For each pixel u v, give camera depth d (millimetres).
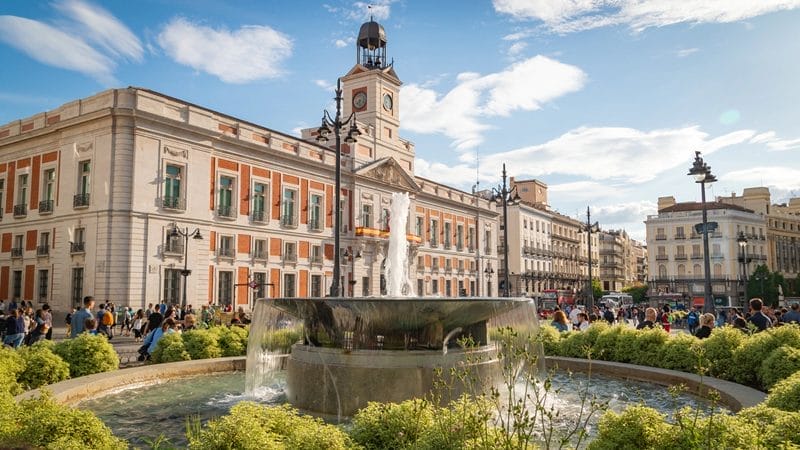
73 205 30422
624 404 8352
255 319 9633
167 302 30453
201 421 7418
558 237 86312
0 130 35594
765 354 8922
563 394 9148
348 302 8000
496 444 4062
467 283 60812
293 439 4449
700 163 20797
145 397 9016
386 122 50094
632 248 126562
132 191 29266
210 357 12344
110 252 28641
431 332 8164
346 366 7957
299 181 40125
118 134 29266
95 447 4445
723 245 77312
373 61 52062
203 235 32594
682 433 4352
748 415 4945
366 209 46938
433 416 4887
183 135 31797
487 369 8258
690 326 22984
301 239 39938
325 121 21859
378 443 4996
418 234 53406
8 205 34625
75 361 9945
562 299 72312
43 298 31828
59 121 31547
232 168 35094
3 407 5035
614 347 11695
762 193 85438
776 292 72250
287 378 8828
